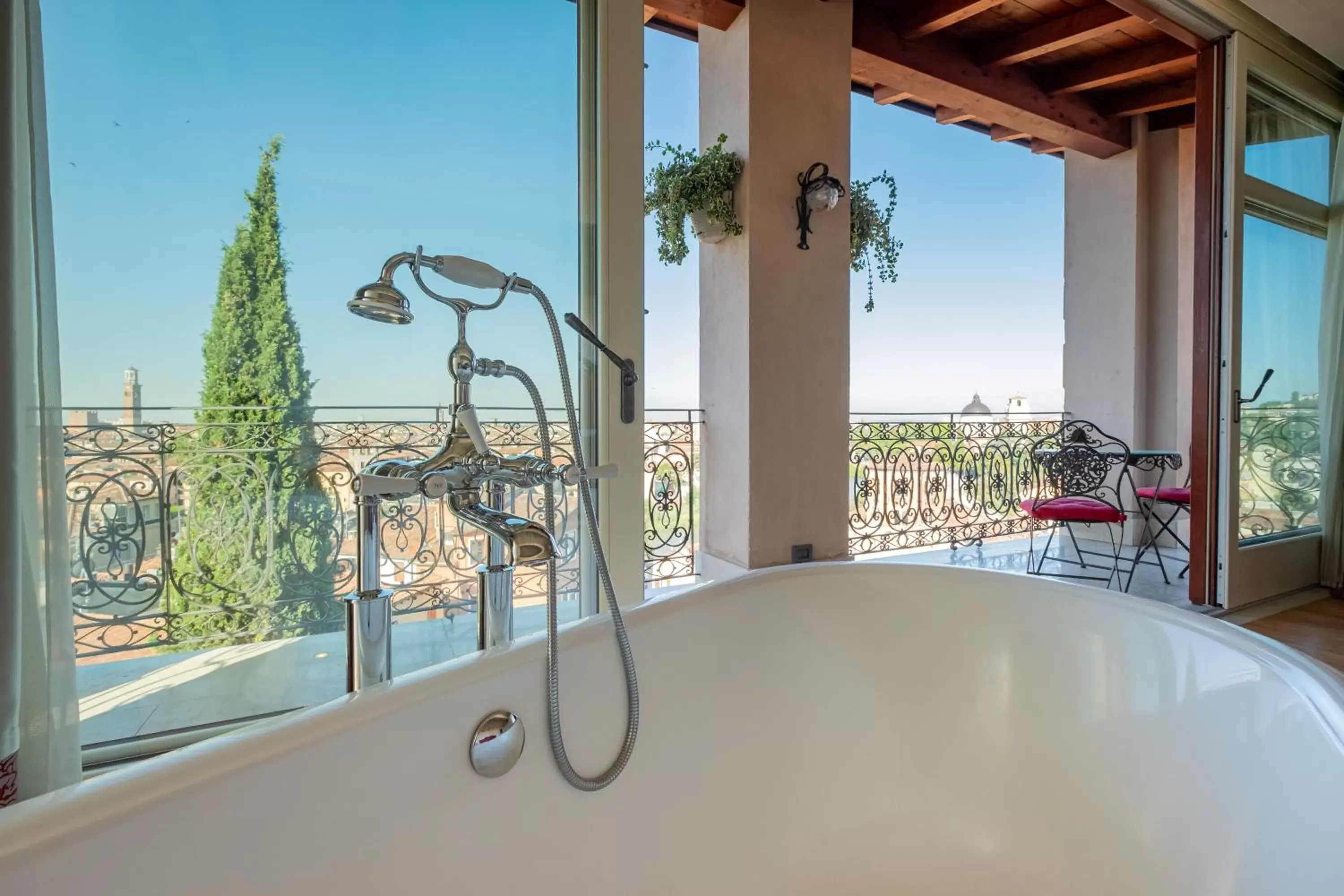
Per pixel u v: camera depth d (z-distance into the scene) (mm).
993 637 1388
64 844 541
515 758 938
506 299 1664
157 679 1384
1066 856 1191
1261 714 923
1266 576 2842
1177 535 3957
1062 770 1246
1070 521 3408
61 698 1113
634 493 1789
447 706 865
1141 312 4297
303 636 1515
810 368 2936
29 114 1076
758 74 2816
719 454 3006
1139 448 4277
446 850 840
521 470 1029
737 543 2891
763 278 2832
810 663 1444
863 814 1376
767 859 1265
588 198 1752
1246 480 2789
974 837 1306
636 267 1789
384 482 926
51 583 1097
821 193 2855
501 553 1092
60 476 1110
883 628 1477
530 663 983
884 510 4129
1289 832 803
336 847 731
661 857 1122
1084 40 3375
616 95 1745
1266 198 2773
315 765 722
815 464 2953
